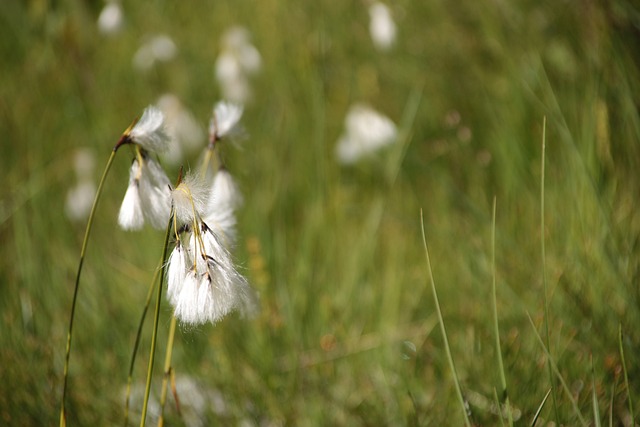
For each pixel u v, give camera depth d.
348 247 1.46
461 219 1.46
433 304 1.34
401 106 1.82
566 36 1.56
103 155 1.86
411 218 1.52
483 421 1.21
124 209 1.11
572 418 1.20
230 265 1.07
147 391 1.12
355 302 1.36
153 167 1.11
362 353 1.31
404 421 1.24
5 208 1.70
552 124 1.43
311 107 1.84
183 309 1.07
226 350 1.29
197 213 1.08
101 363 1.30
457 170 1.61
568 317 1.26
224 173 1.17
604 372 1.22
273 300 1.34
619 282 1.25
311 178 1.67
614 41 1.39
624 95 1.35
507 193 1.43
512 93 1.56
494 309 1.12
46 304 1.36
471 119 1.71
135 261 1.46
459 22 1.84
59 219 1.69
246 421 1.26
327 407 1.27
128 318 1.34
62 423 1.14
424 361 1.29
